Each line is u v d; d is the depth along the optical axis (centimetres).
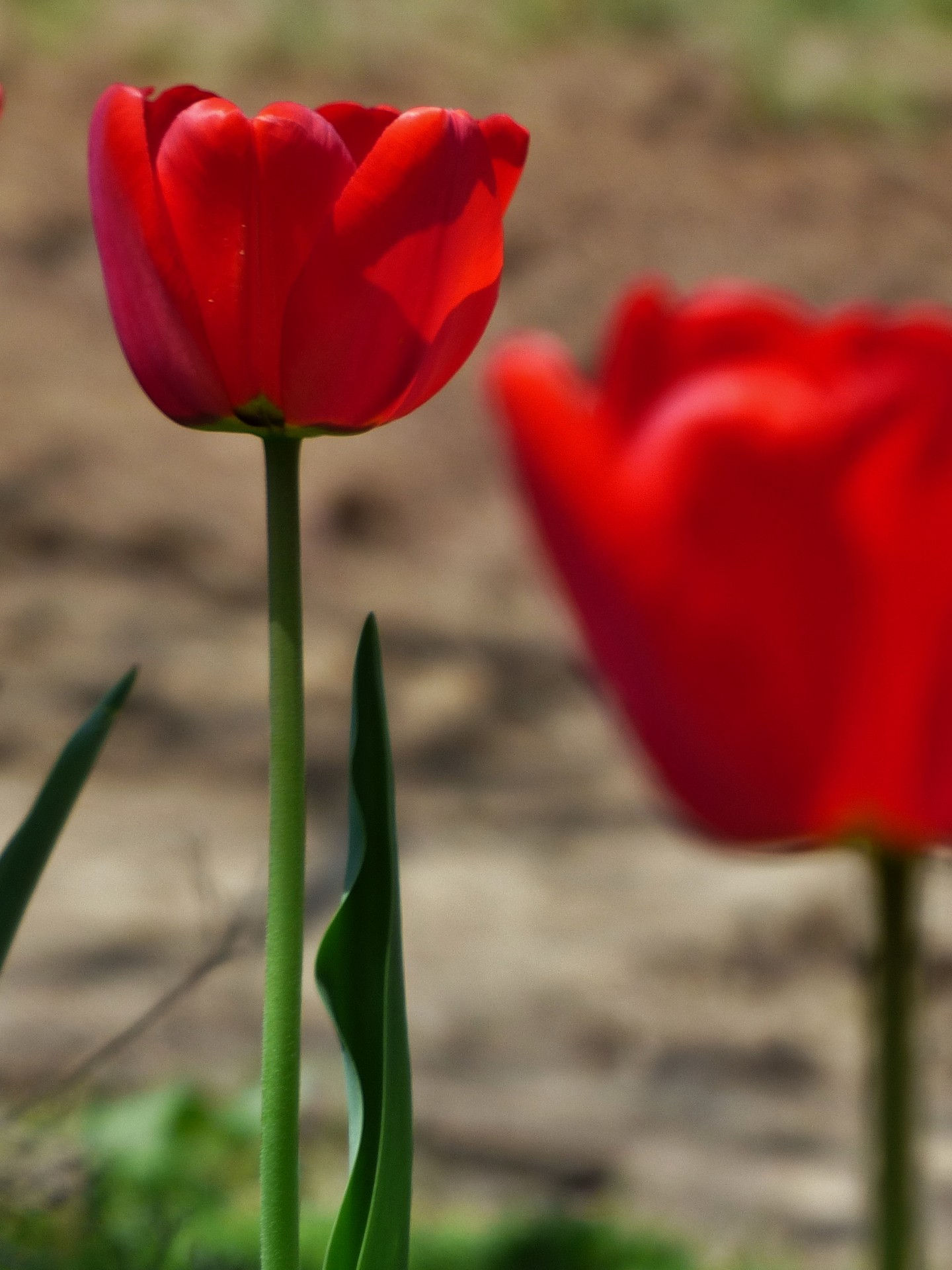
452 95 1149
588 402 105
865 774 104
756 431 104
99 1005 396
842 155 1127
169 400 113
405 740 659
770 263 1045
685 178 1102
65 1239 166
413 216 111
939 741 104
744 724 104
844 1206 338
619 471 104
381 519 859
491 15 1234
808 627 104
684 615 104
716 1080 409
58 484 833
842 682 104
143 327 112
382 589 802
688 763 105
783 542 104
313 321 112
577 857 552
